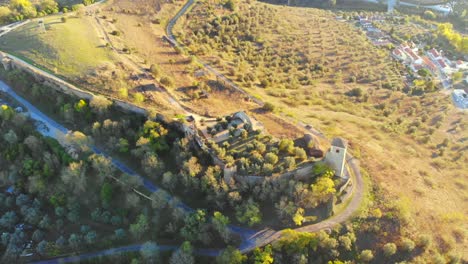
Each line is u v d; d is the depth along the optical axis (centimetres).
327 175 7512
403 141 10450
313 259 6862
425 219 7469
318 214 7375
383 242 6975
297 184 7344
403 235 7038
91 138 8788
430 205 7838
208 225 7319
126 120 8981
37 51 11125
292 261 6831
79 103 9306
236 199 7469
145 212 7819
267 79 12612
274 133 8750
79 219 8112
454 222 7569
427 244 6875
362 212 7369
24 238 7888
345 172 8056
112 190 8150
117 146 8700
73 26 12706
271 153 7794
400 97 13450
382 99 13238
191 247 7081
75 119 9506
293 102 11200
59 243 7631
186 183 7812
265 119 9369
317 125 9644
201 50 13075
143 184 8294
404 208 7388
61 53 10981
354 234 7056
